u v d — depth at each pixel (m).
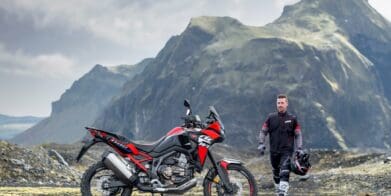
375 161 31.58
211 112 10.70
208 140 10.52
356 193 17.28
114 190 10.24
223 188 10.75
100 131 10.27
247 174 10.83
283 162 11.12
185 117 10.63
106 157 10.19
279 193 11.07
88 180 10.25
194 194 15.83
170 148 10.41
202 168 10.50
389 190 17.56
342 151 36.81
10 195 14.36
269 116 11.46
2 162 21.72
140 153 10.34
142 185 10.22
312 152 37.44
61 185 20.39
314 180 21.02
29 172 21.81
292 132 11.23
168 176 10.30
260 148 11.38
